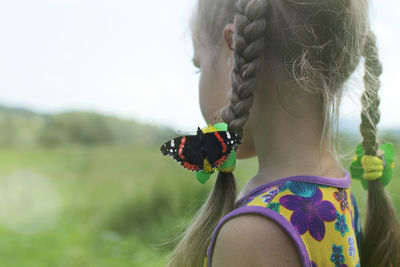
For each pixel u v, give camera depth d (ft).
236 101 1.33
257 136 1.43
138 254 6.68
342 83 1.44
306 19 1.37
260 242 1.24
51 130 37.42
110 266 6.25
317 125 1.39
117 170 16.92
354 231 1.46
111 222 8.30
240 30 1.33
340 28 1.38
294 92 1.37
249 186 1.44
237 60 1.34
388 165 1.64
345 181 1.41
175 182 8.86
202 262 1.44
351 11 1.38
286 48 1.37
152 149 22.49
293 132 1.38
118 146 30.89
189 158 1.36
